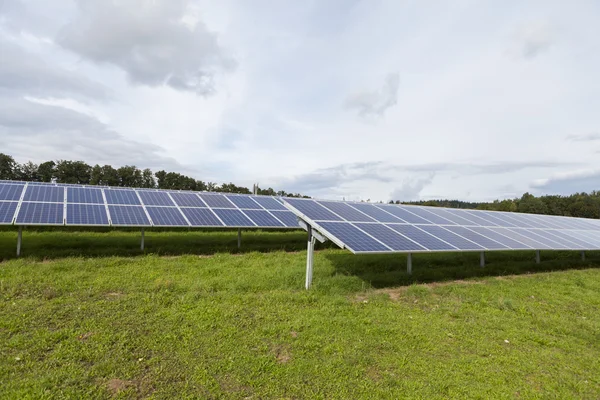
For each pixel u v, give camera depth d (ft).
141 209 53.78
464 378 20.38
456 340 25.73
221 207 62.28
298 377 19.70
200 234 70.33
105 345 22.09
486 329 28.07
